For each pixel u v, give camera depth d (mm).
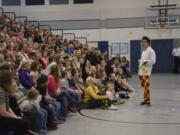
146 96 8273
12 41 8383
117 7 18312
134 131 5707
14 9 18297
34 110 5113
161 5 18062
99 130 5781
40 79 5820
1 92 4121
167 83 12992
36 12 18438
